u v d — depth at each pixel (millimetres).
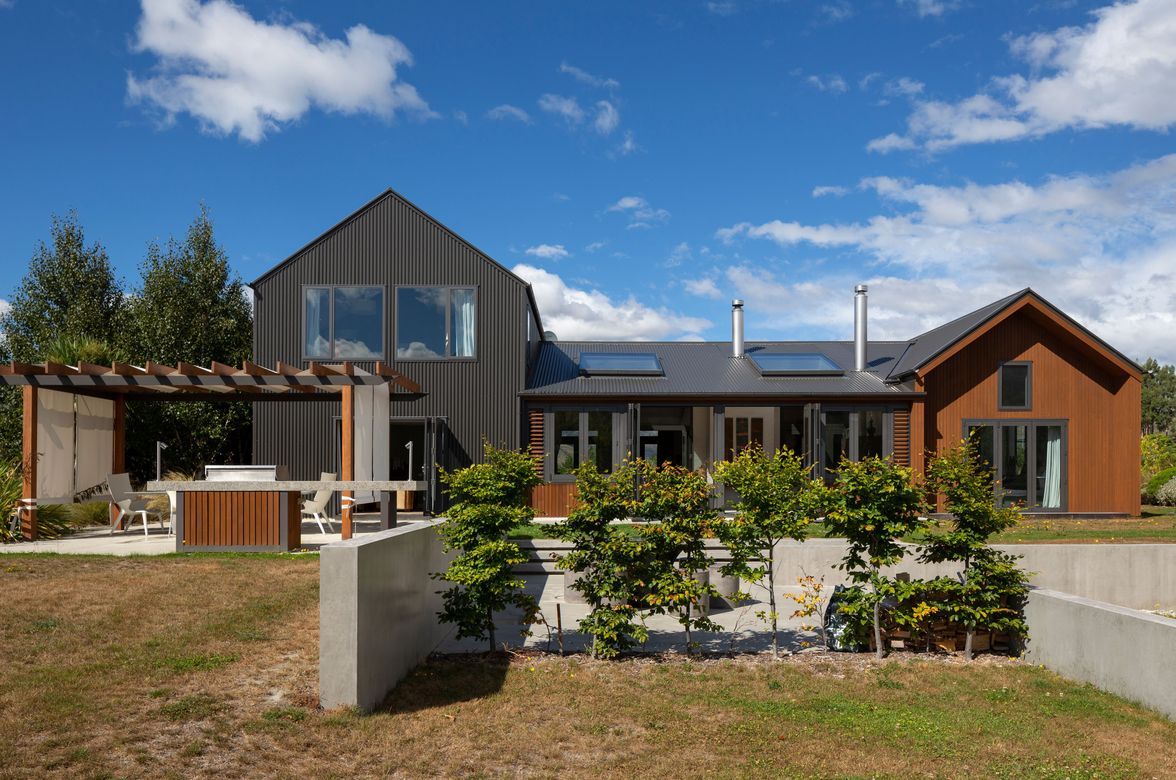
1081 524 15883
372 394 14883
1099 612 6703
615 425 17109
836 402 17266
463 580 7027
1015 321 18094
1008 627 7871
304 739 4801
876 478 7410
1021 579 7797
